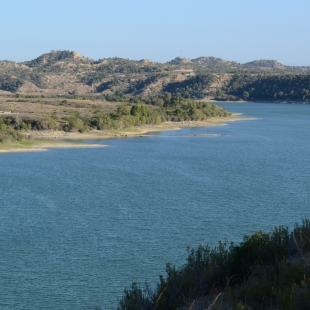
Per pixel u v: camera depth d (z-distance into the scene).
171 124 154.00
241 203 49.25
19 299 26.06
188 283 15.93
